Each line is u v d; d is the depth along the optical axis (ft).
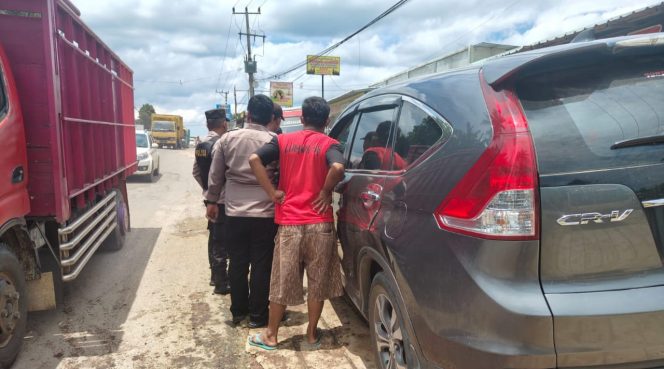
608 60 6.56
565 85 6.40
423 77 9.00
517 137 5.97
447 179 6.68
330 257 10.91
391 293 8.18
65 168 12.15
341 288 11.21
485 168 6.10
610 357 5.75
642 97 6.36
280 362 10.80
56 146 11.59
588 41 6.89
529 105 6.25
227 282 15.34
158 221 27.32
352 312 13.65
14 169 10.61
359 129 11.36
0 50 10.64
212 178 12.67
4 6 10.96
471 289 6.07
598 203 5.84
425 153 7.48
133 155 24.26
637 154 6.02
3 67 10.60
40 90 11.37
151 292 15.52
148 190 41.81
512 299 5.76
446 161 6.84
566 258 5.82
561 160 5.89
